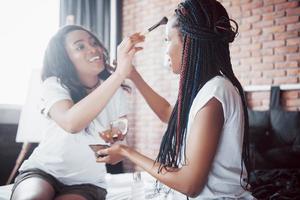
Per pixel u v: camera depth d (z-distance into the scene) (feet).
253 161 9.89
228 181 3.64
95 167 5.14
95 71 5.27
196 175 3.33
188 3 3.84
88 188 4.92
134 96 14.53
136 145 14.49
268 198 5.96
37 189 4.33
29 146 10.41
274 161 9.82
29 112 9.79
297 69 10.46
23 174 4.90
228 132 3.59
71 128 4.33
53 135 5.05
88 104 4.21
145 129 14.14
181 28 3.83
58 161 4.92
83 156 5.04
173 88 13.33
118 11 15.16
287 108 10.57
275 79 10.87
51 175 4.88
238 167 3.73
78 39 5.20
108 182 6.69
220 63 3.82
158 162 3.76
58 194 4.75
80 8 13.48
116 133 4.58
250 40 11.37
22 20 11.74
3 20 11.30
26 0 11.85
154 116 13.76
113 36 15.05
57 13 12.82
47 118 5.01
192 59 3.79
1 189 6.12
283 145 9.93
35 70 9.84
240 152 3.67
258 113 10.56
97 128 5.15
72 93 5.07
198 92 3.67
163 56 13.58
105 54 5.62
